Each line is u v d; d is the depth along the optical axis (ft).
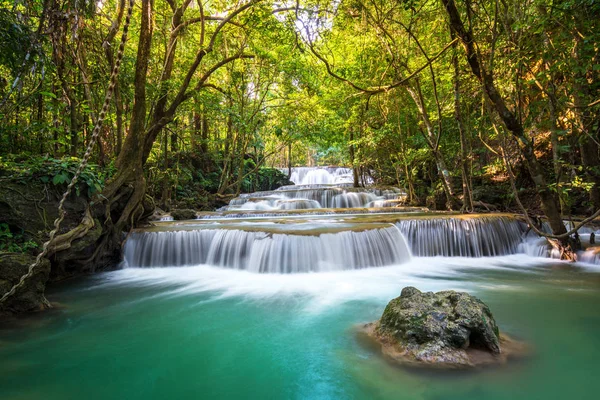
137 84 28.60
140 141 29.25
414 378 10.10
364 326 14.38
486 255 29.91
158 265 27.94
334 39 44.83
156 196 56.18
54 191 21.90
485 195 45.88
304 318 16.03
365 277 23.40
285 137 59.88
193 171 68.23
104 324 15.83
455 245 29.86
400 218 32.73
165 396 10.08
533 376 10.10
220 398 9.90
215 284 22.62
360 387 9.96
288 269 24.73
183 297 19.90
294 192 64.75
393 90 45.47
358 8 27.81
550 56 20.51
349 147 70.38
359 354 11.92
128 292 21.06
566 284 20.81
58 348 13.37
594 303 17.15
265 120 61.72
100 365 11.97
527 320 14.89
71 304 18.75
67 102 28.45
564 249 27.17
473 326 10.96
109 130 38.88
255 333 14.51
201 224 33.55
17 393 10.29
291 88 52.08
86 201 23.66
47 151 28.09
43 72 18.71
